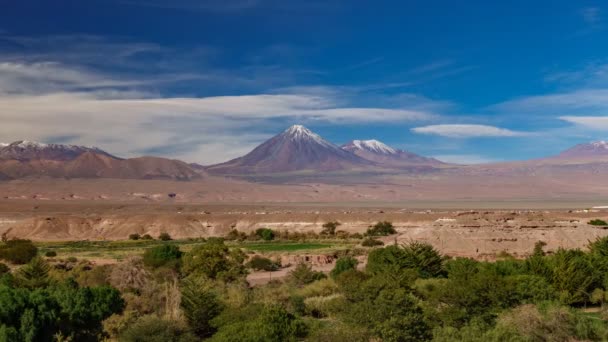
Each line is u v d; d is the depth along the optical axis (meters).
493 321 38.66
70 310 37.31
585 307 47.69
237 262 77.62
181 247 124.38
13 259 93.50
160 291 47.47
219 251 72.06
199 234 178.25
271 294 50.91
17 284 54.69
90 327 38.47
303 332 36.00
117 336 37.81
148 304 44.22
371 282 44.03
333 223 177.88
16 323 33.59
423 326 36.09
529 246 87.31
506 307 40.78
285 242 143.62
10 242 106.31
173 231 176.12
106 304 40.50
